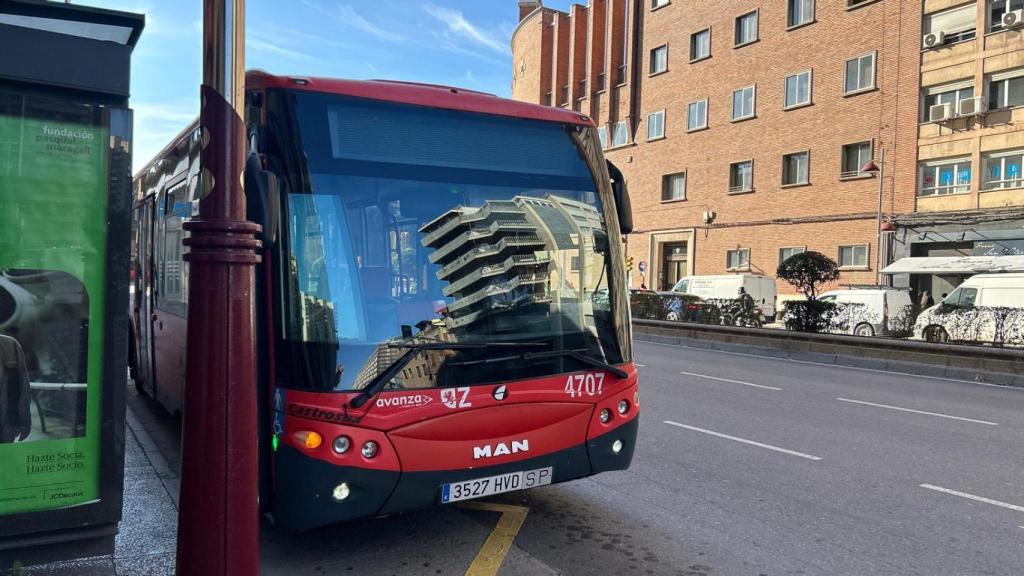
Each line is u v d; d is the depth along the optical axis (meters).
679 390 11.41
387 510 3.91
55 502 3.80
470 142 4.49
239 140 3.06
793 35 32.22
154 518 4.93
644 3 40.03
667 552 4.53
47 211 3.71
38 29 3.60
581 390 4.49
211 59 3.00
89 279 3.82
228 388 3.00
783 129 32.62
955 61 26.81
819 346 17.84
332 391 3.79
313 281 3.90
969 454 7.28
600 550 4.54
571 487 5.89
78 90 3.72
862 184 29.56
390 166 4.20
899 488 6.01
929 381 13.76
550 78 47.72
